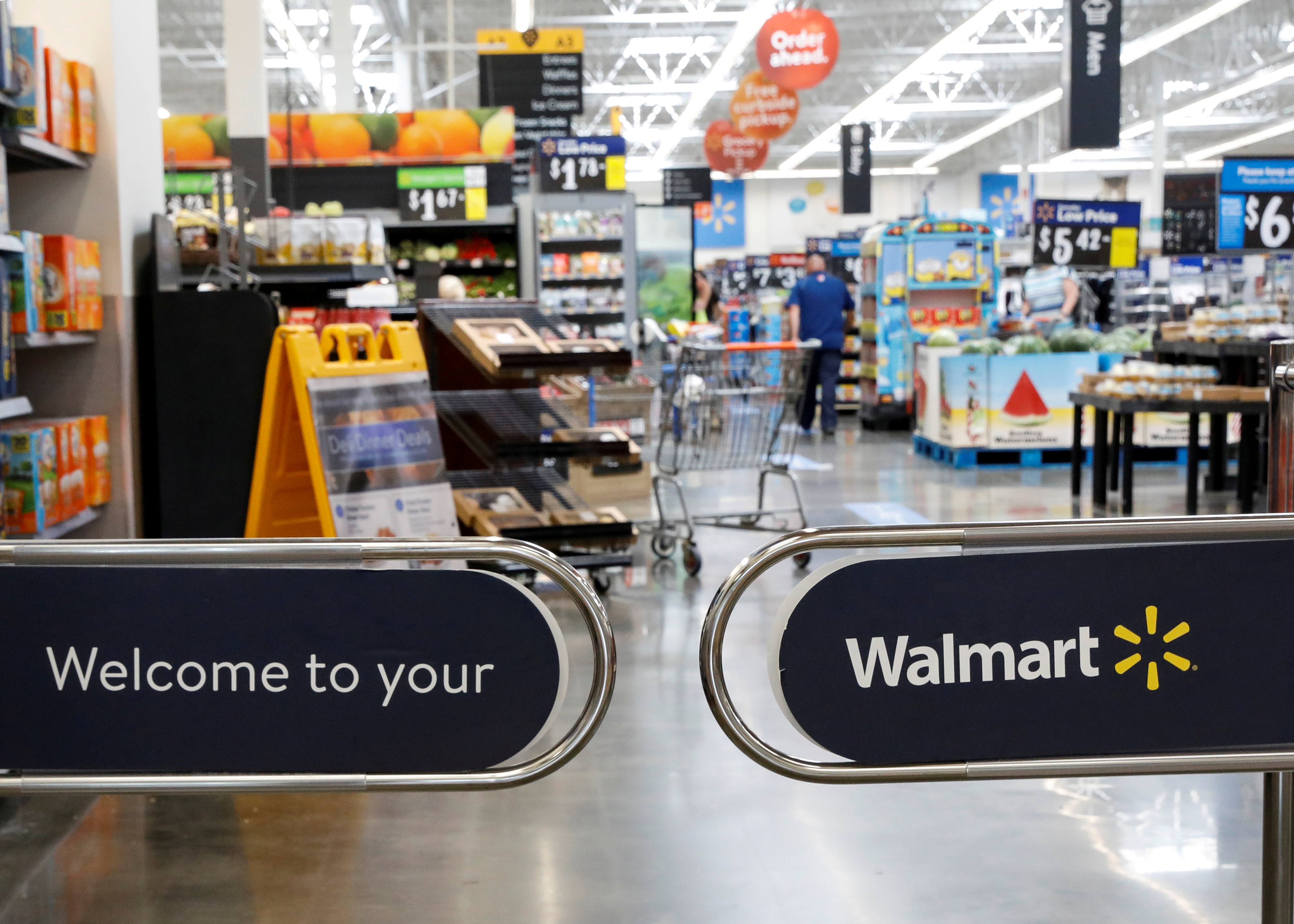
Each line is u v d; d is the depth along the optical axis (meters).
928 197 15.47
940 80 23.66
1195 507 7.03
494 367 4.79
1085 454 9.90
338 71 14.17
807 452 11.31
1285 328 7.81
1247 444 7.18
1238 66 20.61
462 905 2.43
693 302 13.13
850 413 17.48
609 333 10.84
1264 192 9.71
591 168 10.87
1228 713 1.73
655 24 19.69
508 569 4.80
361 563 1.69
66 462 3.79
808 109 26.58
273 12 14.34
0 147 3.46
